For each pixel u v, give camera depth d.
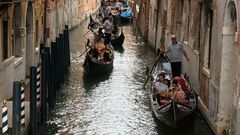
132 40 34.16
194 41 17.48
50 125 14.80
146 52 28.81
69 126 14.76
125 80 20.98
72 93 18.59
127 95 18.45
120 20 45.53
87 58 21.70
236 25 12.65
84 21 46.34
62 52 20.02
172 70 17.62
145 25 32.94
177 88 14.92
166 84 15.91
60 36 20.14
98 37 27.19
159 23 27.34
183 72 19.98
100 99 17.80
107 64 21.75
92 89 19.28
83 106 16.84
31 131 12.58
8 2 13.74
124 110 16.45
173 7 22.50
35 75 12.55
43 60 14.76
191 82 17.97
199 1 15.74
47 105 16.17
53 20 26.27
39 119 14.69
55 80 17.72
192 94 15.24
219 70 13.08
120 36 30.00
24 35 17.70
